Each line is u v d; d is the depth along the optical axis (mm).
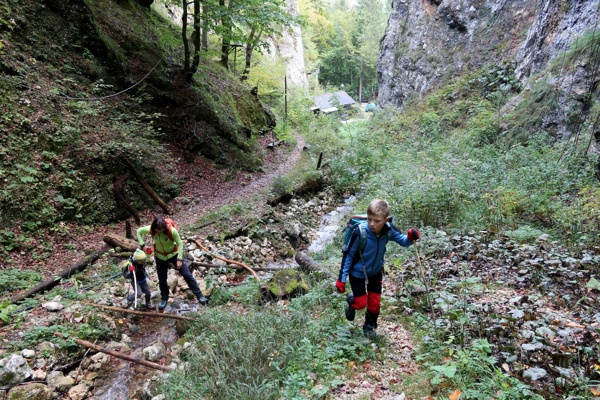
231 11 13820
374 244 3541
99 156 9477
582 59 10570
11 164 7793
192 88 14758
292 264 8266
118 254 7473
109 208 9188
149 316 5574
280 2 15023
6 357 4094
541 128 11086
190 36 17578
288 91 33094
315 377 3367
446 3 23109
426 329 3945
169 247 5500
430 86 22688
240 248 8797
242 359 3662
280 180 13195
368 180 13688
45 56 10328
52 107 9398
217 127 14992
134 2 15203
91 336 4801
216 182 13305
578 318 3715
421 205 7941
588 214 6055
